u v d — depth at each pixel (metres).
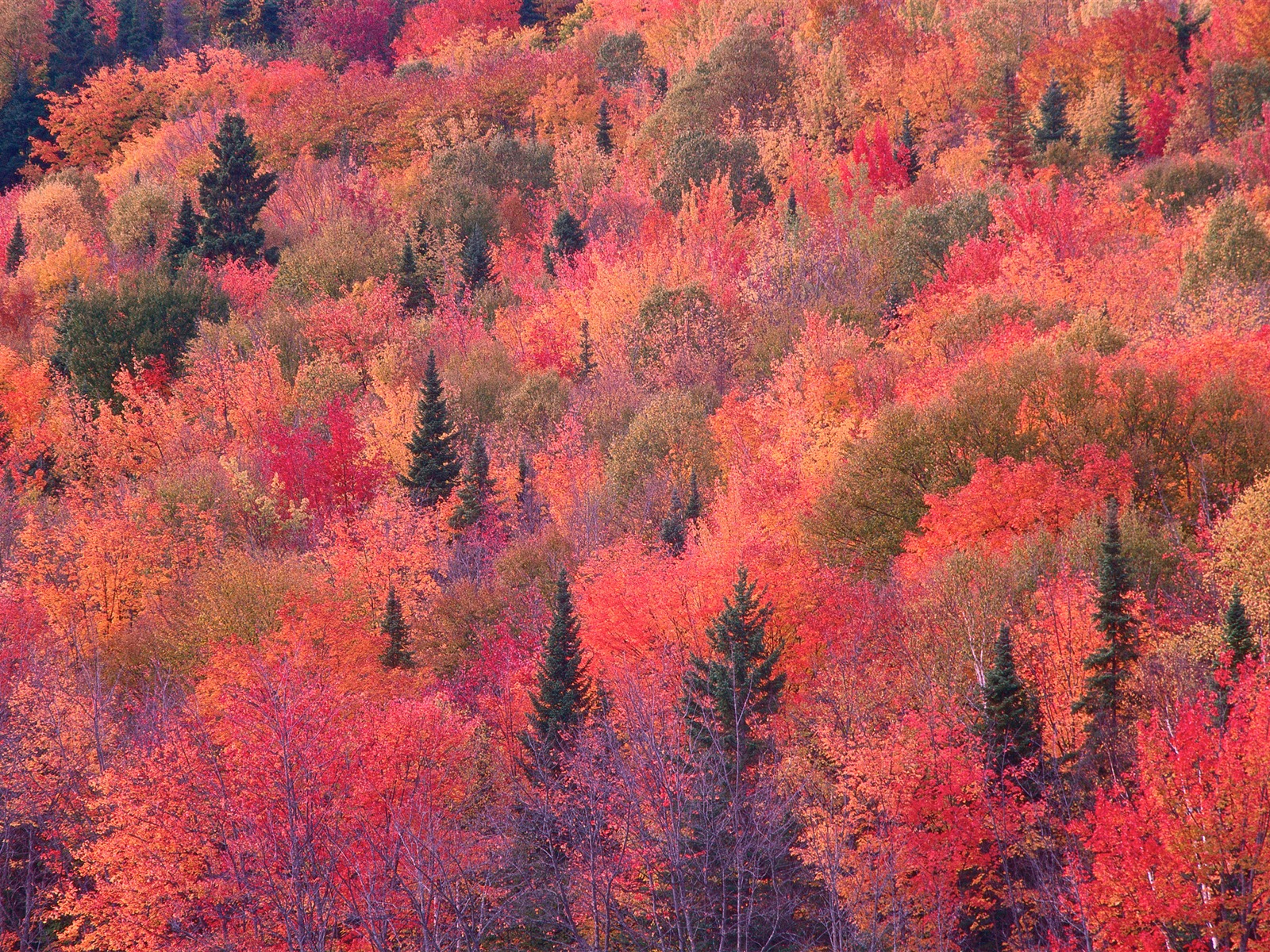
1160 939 36.34
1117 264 109.69
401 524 91.56
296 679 51.56
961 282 113.56
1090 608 47.91
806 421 95.56
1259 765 34.59
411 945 43.19
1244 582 49.06
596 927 42.59
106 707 60.97
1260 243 99.44
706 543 74.44
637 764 46.97
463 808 51.56
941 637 51.72
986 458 65.50
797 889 46.94
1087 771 45.03
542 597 81.31
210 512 96.50
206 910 47.09
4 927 53.75
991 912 44.81
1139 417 68.50
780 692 53.47
